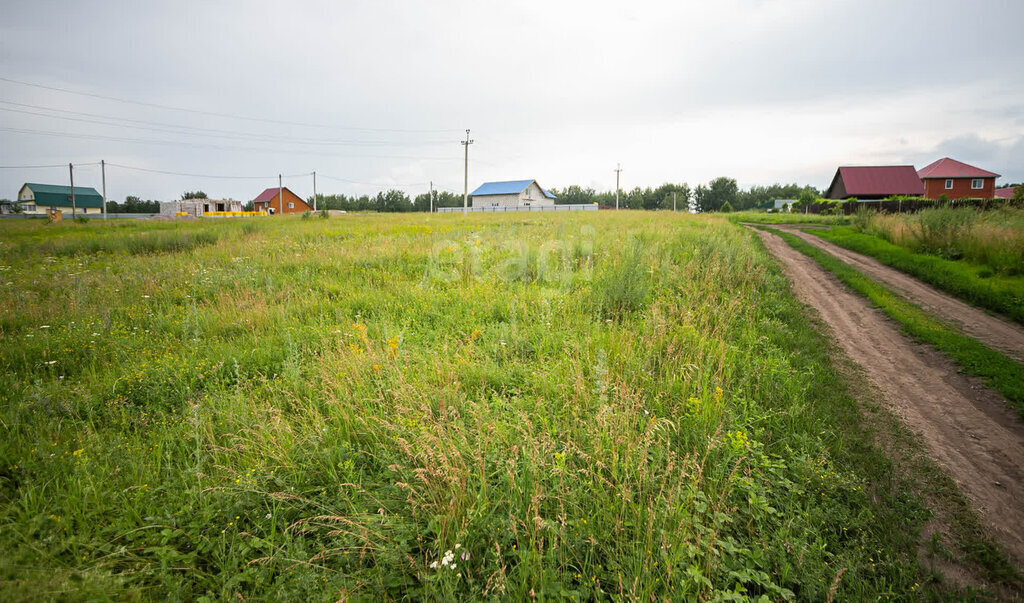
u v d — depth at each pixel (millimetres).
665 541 2922
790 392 5422
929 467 4305
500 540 3090
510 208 79312
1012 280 10969
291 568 2891
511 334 6801
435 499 3293
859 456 4379
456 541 3035
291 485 3703
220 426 4523
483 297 8875
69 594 2520
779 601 2910
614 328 6828
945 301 10125
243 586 2910
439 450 3631
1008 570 3180
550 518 3232
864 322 8836
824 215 39625
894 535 3469
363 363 5508
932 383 6199
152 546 3096
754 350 6832
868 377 6348
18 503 3350
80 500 3385
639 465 3490
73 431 4441
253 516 3426
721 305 8266
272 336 6980
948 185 50750
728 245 13742
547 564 2934
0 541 2873
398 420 4250
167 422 4781
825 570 3096
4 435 4137
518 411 4539
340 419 4555
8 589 2457
